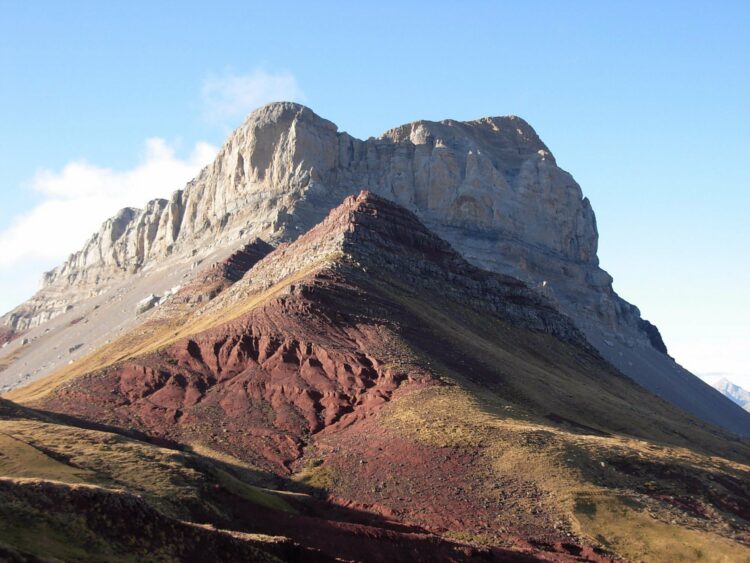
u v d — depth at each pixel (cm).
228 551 6172
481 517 8838
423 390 11750
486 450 10012
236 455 10988
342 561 7106
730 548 8256
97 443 9138
